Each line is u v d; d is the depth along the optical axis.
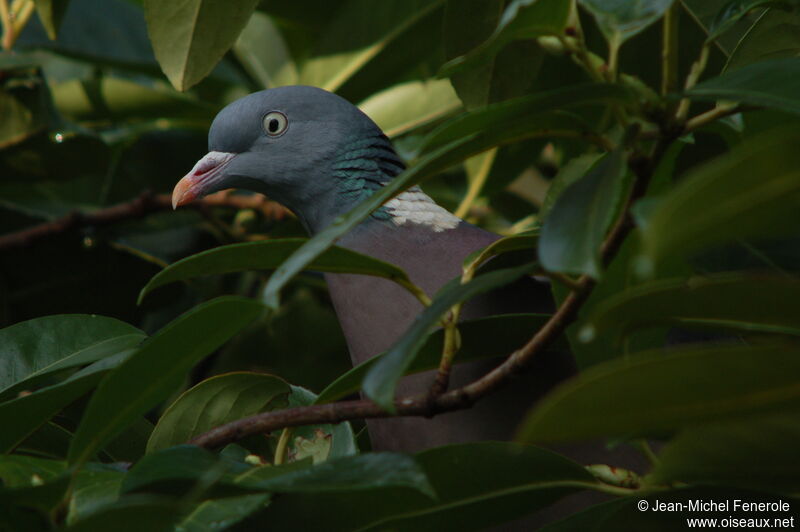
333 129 7.18
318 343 9.22
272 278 3.69
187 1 5.34
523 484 4.20
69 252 8.76
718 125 4.89
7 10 8.28
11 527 3.68
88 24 8.77
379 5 8.36
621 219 3.51
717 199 2.48
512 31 3.82
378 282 6.20
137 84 8.86
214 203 8.95
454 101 8.66
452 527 4.26
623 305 3.19
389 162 7.23
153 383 3.93
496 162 8.42
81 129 8.42
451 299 3.58
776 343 2.83
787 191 2.49
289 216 8.96
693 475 3.42
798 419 3.06
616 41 3.74
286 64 9.18
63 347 5.10
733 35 6.90
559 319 3.68
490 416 5.69
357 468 3.50
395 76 8.70
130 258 8.85
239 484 3.57
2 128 8.30
